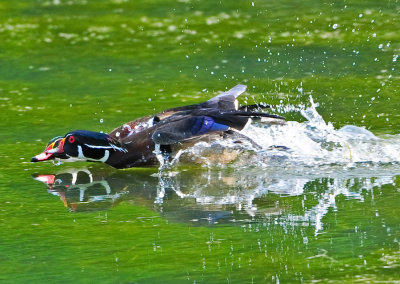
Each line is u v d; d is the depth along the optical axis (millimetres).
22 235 9602
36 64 18266
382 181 11312
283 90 15914
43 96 16094
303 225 9617
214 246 9070
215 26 20719
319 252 8797
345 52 18219
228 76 17000
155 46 19375
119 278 8258
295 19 20969
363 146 12797
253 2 22703
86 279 8250
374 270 8266
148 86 16531
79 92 16297
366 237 9156
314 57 18016
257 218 9945
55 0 23891
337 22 20438
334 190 10961
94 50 19219
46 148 12523
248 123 12266
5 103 15633
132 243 9242
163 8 22688
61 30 20844
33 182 11844
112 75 17391
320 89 15891
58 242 9344
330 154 12586
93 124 14172
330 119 14148
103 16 22047
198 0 23281
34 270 8523
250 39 19531
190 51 18859
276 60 17859
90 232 9672
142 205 10672
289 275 8203
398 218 9734
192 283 8086
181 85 16500
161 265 8578
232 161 12516
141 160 12539
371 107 14742
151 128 12672
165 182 11773
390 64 17312
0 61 18453
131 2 23547
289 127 13312
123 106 15227
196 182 11711
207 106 13227
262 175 11898
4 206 10719
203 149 12469
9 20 21750
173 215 10203
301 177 11688
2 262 8766
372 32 19531
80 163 12992
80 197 11094
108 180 11984
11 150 13102
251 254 8805
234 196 10898
